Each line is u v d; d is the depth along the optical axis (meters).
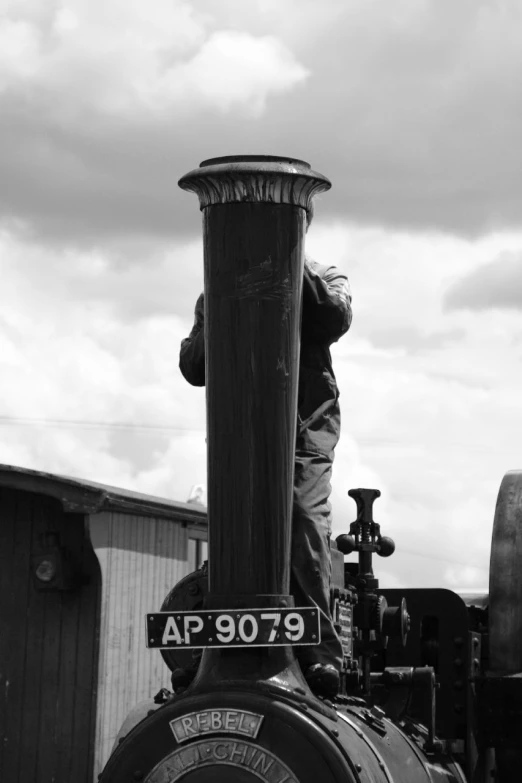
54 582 8.73
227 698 4.26
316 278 4.92
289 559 4.57
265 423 4.50
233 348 4.53
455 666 6.05
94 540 8.81
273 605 4.44
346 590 5.31
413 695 5.55
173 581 10.10
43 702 8.88
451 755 5.75
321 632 4.77
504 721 6.01
